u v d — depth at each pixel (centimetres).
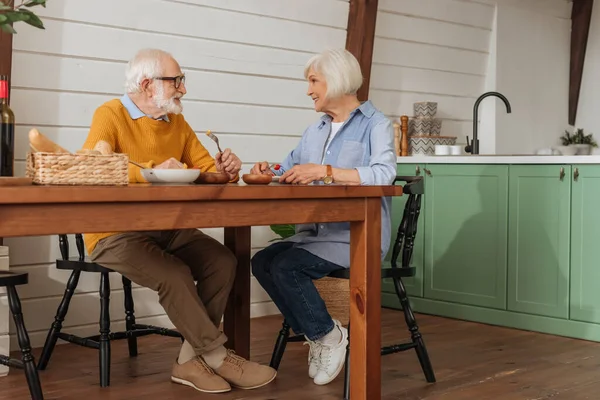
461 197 452
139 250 279
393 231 484
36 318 377
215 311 295
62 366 337
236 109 444
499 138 588
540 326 417
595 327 396
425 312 470
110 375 319
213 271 293
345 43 493
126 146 297
